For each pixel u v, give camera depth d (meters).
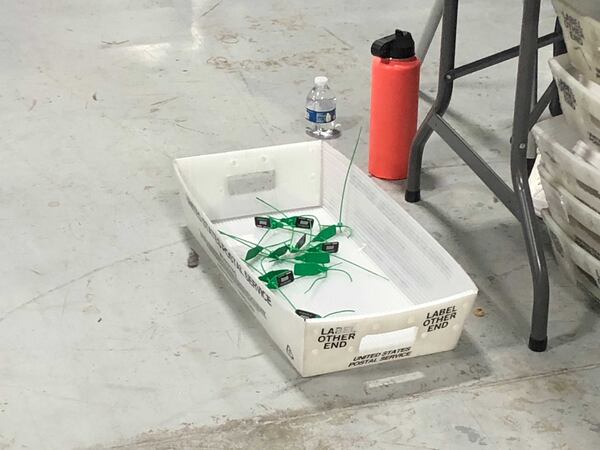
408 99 2.17
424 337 1.62
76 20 3.34
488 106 2.68
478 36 3.22
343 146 2.45
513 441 1.49
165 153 2.39
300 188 2.15
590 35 1.52
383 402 1.56
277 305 1.58
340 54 3.07
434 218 2.12
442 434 1.50
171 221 2.08
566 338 1.72
